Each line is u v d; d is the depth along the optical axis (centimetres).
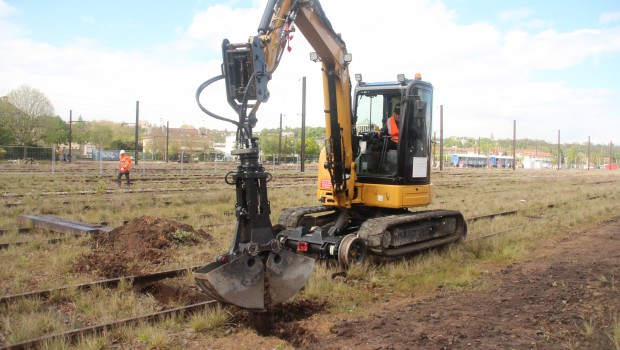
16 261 858
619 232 1288
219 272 519
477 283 779
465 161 11469
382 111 962
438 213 984
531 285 762
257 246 555
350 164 889
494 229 1279
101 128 9450
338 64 830
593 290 725
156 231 986
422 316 619
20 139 6762
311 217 1007
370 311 650
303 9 728
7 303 632
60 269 818
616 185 3316
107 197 1862
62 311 631
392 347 518
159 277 777
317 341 544
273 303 574
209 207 1634
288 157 7156
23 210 1473
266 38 616
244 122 584
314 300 684
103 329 550
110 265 820
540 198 2186
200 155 7812
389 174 916
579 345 522
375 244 826
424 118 956
